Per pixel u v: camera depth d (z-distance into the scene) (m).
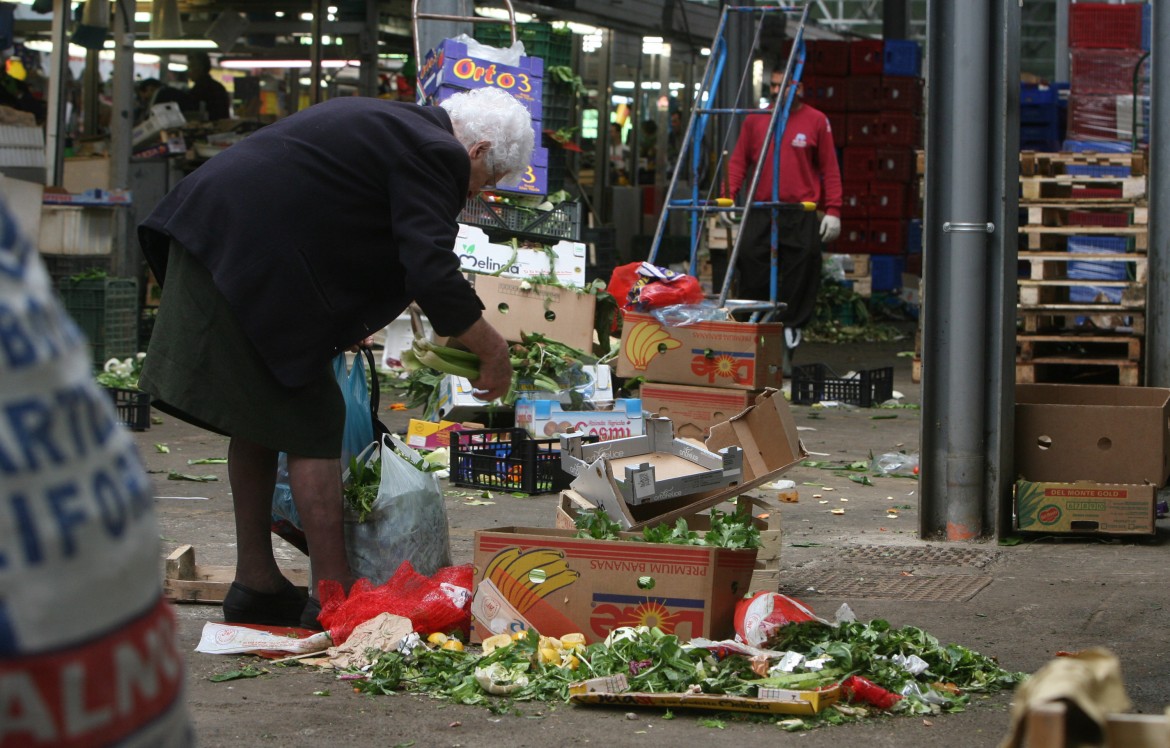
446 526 4.55
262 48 18.41
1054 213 10.38
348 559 4.33
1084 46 17.77
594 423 7.46
